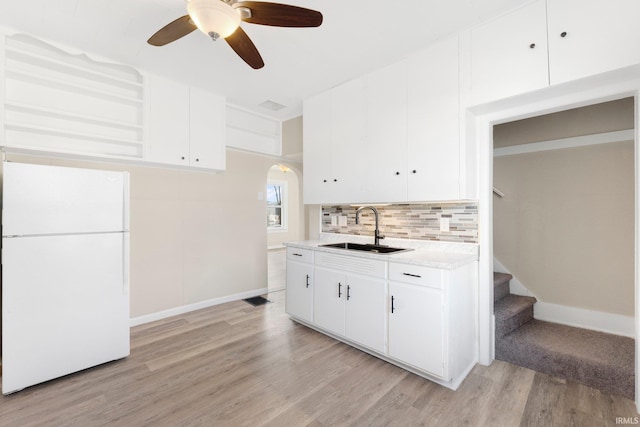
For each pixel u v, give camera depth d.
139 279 3.14
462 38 2.18
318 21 1.61
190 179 3.53
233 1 1.52
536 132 2.92
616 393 1.89
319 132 3.26
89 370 2.22
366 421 1.69
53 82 2.46
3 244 1.92
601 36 1.66
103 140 2.81
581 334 2.48
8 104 2.25
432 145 2.35
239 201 4.02
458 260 2.08
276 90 3.22
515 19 1.95
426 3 1.88
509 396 1.90
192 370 2.23
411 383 2.06
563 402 1.83
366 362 2.35
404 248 2.82
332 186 3.12
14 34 2.19
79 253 2.18
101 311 2.27
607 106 2.56
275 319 3.29
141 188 3.16
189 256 3.53
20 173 1.97
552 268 2.84
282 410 1.78
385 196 2.66
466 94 2.17
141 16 2.02
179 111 3.10
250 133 4.02
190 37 2.28
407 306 2.16
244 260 4.07
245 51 1.87
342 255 2.62
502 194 3.09
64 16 2.03
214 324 3.14
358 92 2.88
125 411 1.78
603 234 2.58
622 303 2.48
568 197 2.75
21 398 1.90
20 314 1.96
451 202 2.54
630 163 2.46
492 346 2.38
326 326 2.77
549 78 1.83
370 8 1.92
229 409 1.79
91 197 2.23
